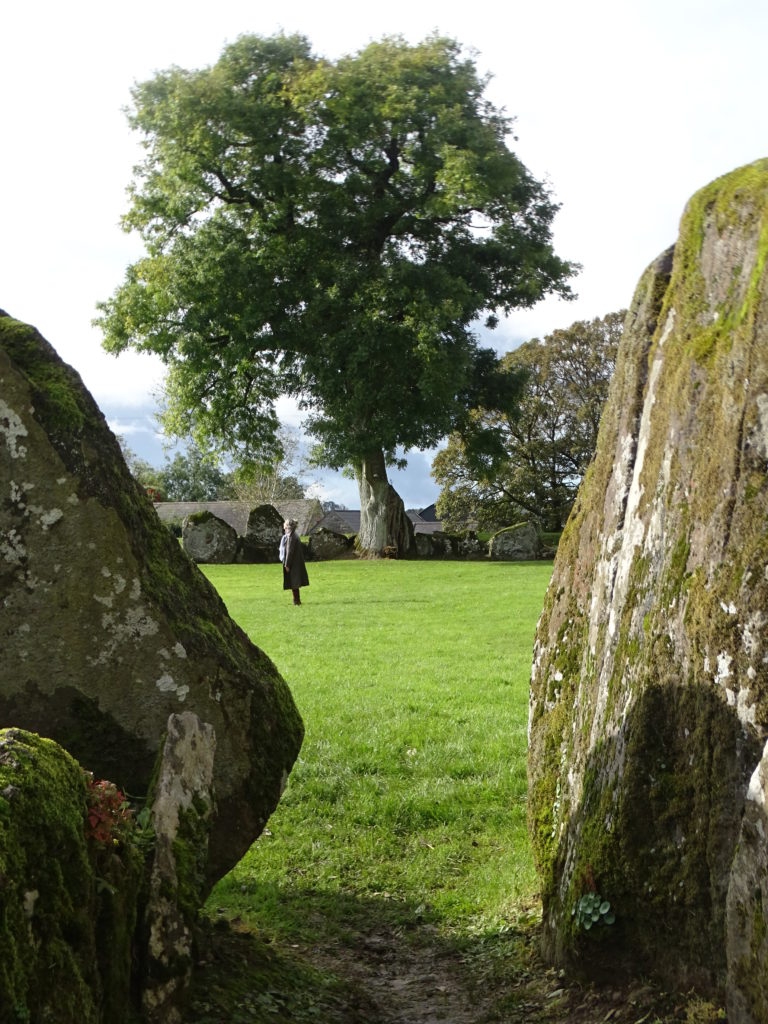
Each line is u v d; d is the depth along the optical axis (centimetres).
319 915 647
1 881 288
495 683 1392
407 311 3881
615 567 562
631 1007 446
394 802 863
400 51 4116
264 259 3994
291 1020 457
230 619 567
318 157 3994
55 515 502
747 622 412
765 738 397
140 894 402
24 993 288
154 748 512
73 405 511
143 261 4147
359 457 4066
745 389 434
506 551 4478
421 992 538
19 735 354
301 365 4166
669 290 556
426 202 3941
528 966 543
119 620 509
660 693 467
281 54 4078
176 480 9950
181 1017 409
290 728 558
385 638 1878
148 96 4003
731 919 391
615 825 475
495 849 767
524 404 6244
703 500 459
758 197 457
